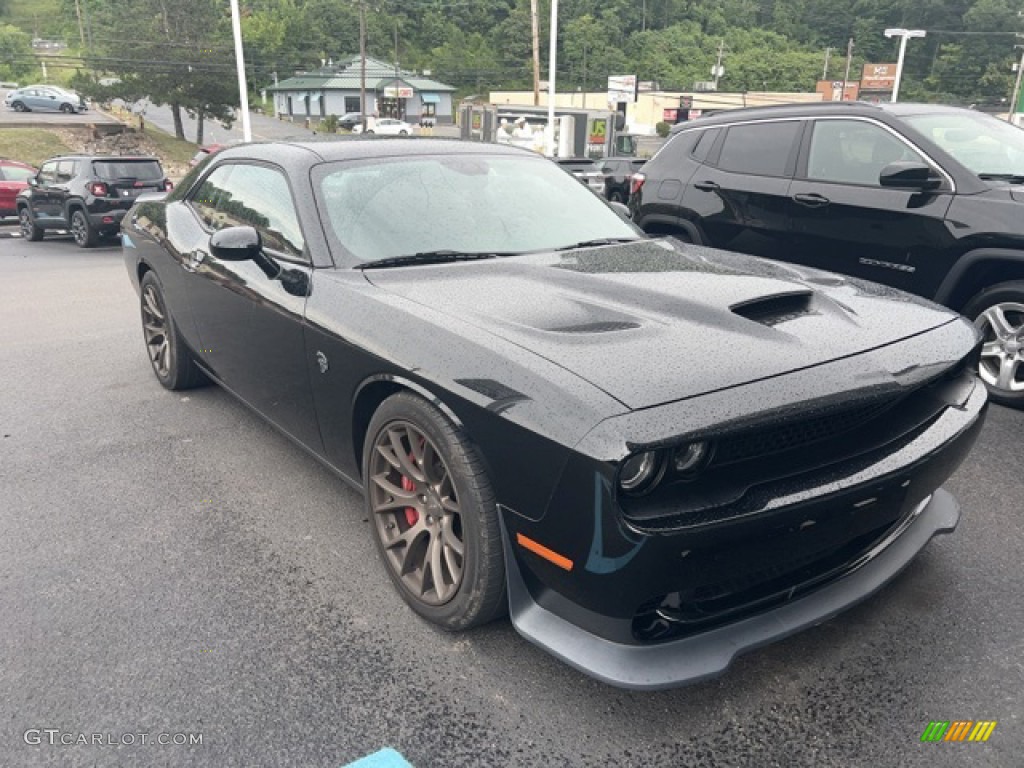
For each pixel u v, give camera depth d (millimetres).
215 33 46688
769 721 2160
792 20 106375
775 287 2684
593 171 12922
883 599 2693
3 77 96000
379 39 99562
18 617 2639
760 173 5605
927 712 2182
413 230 3158
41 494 3564
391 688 2297
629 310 2455
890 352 2348
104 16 96438
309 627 2582
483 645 2486
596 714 2193
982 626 2543
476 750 2070
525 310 2467
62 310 8125
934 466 2328
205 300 3820
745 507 1960
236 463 3896
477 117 33938
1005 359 4457
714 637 2129
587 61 90375
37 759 2043
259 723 2164
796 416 2004
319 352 2830
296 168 3336
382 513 2727
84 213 15242
